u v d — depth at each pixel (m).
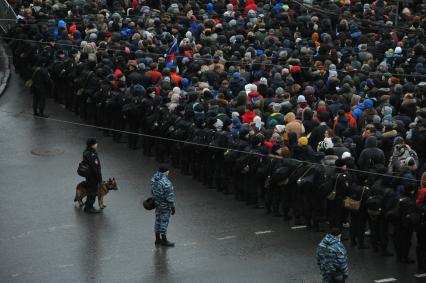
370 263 64.00
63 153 82.06
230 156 72.12
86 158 69.31
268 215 71.19
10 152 81.81
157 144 80.50
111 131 86.56
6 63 106.00
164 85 81.62
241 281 60.09
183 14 107.00
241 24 101.81
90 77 86.94
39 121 89.69
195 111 76.88
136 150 84.00
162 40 94.25
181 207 72.06
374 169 66.00
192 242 65.75
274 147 69.75
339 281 55.00
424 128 71.31
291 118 73.50
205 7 111.69
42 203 71.69
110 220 69.06
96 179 69.62
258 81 83.94
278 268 62.09
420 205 62.22
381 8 115.12
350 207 64.69
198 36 99.19
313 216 68.12
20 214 69.50
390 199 63.16
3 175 76.88
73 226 67.69
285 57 88.50
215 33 97.56
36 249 63.84
